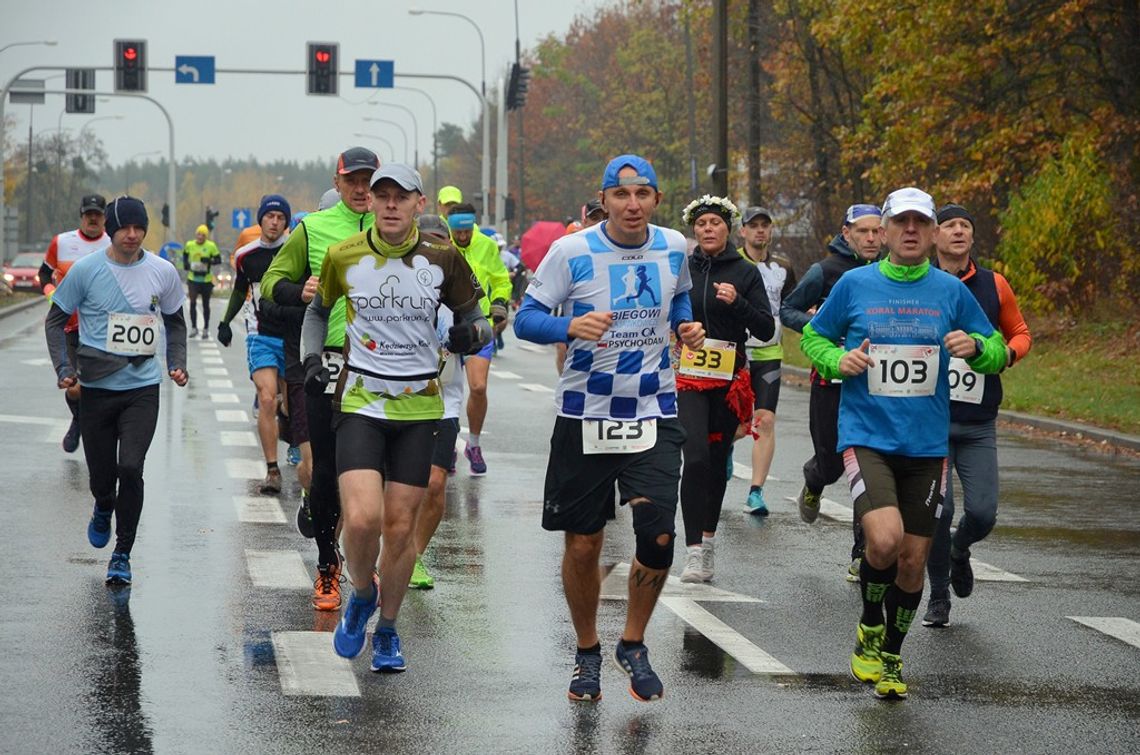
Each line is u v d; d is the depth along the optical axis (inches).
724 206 954.7
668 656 765.3
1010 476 1467.8
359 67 5118.1
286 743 604.1
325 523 832.9
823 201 3885.3
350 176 836.6
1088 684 725.3
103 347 900.0
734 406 954.1
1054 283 2748.5
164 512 1149.1
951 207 847.1
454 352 723.4
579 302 673.6
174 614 823.7
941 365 713.0
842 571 993.5
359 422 698.8
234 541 1039.6
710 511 967.0
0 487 1238.3
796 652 778.2
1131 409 1908.2
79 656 731.4
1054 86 3019.2
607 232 675.4
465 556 1010.1
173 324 931.3
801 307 995.9
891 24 2824.8
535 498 1253.7
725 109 2810.0
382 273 696.4
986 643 810.2
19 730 612.4
